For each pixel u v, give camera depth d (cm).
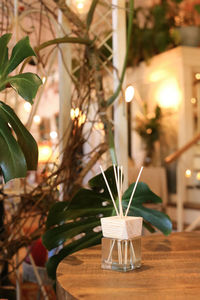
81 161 260
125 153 254
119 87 247
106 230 126
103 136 267
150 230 207
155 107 659
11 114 162
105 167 269
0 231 238
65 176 247
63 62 254
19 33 277
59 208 178
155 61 637
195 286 109
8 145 153
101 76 252
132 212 182
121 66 257
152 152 662
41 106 912
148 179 560
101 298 100
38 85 148
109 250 125
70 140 250
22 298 285
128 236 124
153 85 669
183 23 628
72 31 261
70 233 178
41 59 255
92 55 251
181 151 481
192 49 593
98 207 187
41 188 234
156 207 539
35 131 868
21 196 228
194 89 623
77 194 179
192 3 631
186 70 592
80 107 251
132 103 702
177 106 619
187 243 161
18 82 152
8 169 151
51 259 179
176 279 115
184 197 567
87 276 119
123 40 259
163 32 601
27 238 236
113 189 187
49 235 175
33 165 164
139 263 128
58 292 114
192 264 131
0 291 235
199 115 618
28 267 256
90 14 254
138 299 100
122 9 260
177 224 495
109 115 267
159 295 103
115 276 119
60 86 267
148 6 681
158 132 650
